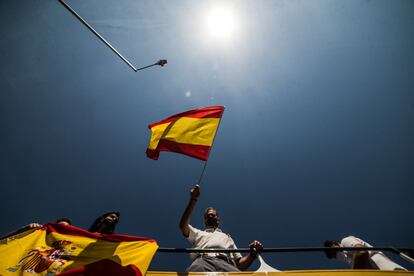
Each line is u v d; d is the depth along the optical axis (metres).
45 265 4.44
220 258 5.50
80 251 4.81
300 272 4.83
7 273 4.23
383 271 4.64
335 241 6.84
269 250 5.34
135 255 4.76
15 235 5.00
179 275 4.83
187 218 6.03
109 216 6.57
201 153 6.79
